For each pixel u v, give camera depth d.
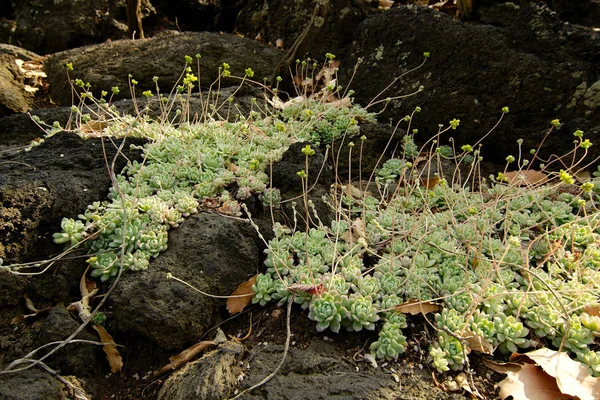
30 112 1.04
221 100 1.12
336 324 0.67
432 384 0.64
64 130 0.91
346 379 0.63
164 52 1.28
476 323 0.68
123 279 0.71
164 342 0.67
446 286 0.72
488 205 0.86
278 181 0.86
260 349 0.67
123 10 1.69
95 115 1.04
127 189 0.80
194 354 0.67
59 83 1.29
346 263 0.74
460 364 0.65
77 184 0.79
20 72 1.29
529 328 0.69
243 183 0.83
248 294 0.72
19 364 0.64
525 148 0.97
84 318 0.68
